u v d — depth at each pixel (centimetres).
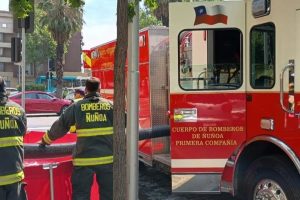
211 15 549
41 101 2730
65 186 507
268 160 504
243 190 540
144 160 768
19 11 358
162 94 730
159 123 727
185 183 555
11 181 417
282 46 482
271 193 499
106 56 997
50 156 528
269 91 502
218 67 552
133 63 412
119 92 361
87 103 499
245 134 541
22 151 435
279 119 487
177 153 556
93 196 504
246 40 536
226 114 546
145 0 407
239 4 541
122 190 371
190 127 554
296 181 480
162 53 729
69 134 650
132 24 405
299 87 461
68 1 388
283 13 480
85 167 489
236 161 541
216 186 549
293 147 470
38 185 491
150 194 722
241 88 541
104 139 495
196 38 556
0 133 417
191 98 554
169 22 559
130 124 415
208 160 550
